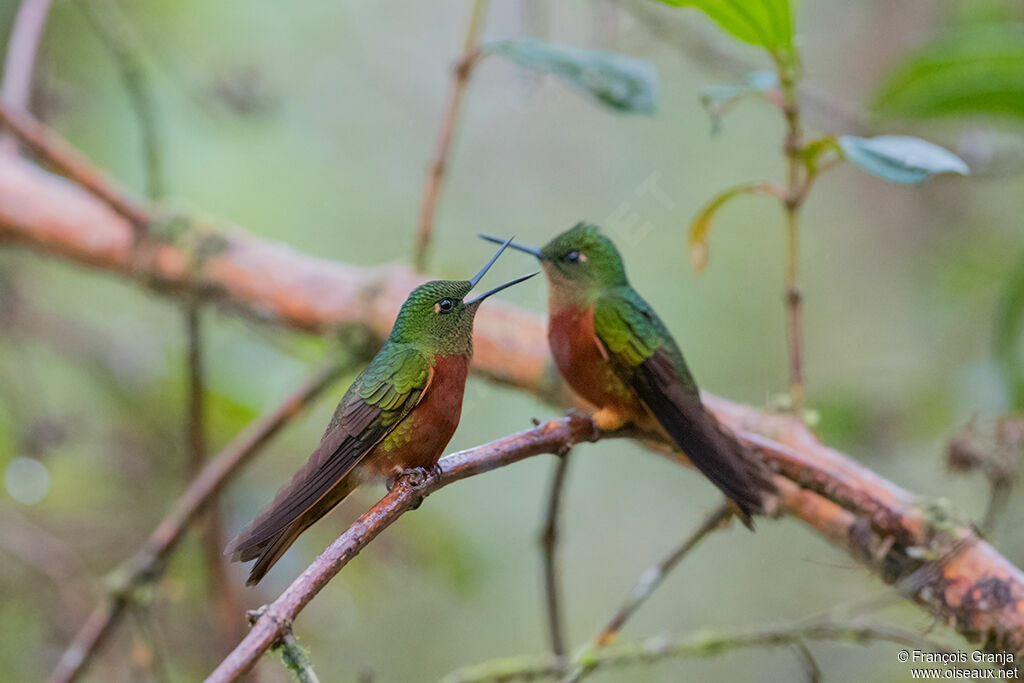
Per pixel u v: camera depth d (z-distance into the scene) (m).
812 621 6.02
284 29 13.01
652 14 9.91
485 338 7.35
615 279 5.21
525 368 7.25
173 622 9.70
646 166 13.55
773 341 13.28
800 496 6.16
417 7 13.63
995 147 9.68
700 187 13.57
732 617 11.89
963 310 11.84
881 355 12.70
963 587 5.52
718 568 12.46
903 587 5.68
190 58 11.39
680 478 13.27
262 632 3.58
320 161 12.99
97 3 9.18
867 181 13.78
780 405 6.59
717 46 11.43
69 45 11.38
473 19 7.87
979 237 12.37
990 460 6.37
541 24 9.48
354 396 4.70
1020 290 8.85
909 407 10.84
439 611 11.69
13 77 9.01
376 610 11.31
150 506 10.51
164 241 8.34
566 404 7.18
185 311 8.50
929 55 7.80
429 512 10.70
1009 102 7.98
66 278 11.53
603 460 13.34
